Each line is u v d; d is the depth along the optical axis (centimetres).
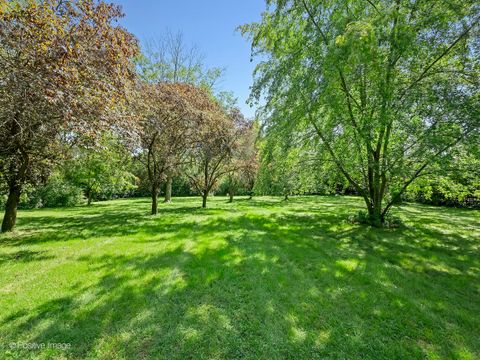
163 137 995
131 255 457
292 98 727
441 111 564
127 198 2655
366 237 625
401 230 702
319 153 823
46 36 400
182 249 501
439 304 297
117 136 583
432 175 686
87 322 246
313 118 766
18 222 850
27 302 280
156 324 246
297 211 1121
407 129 604
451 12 548
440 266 427
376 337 234
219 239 591
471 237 626
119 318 254
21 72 357
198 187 1452
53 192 1611
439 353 214
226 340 226
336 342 226
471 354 213
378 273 387
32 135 505
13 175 664
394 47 567
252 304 288
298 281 354
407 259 459
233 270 389
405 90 604
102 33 504
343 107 686
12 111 385
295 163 885
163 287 325
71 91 392
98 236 622
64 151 664
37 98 371
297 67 738
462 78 564
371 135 638
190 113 916
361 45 525
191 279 352
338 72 632
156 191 1068
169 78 1756
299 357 208
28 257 443
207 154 1111
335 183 989
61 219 928
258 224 795
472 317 270
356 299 305
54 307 270
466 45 565
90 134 436
